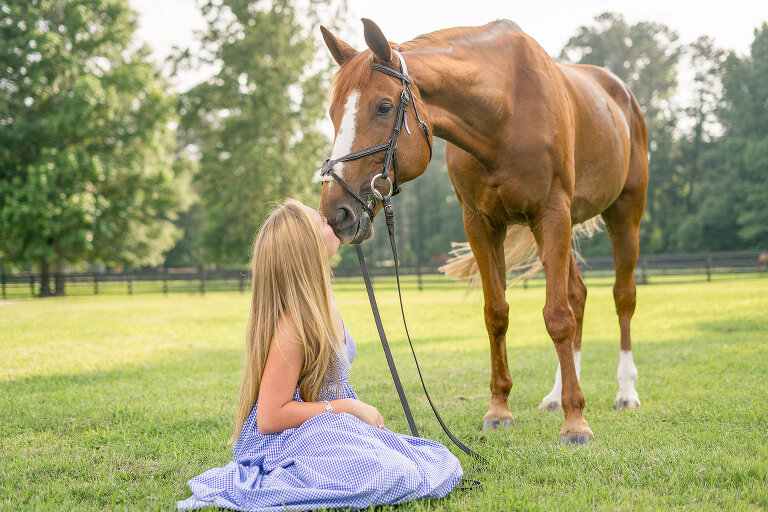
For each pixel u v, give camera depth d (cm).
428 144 296
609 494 224
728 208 3878
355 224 264
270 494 194
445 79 304
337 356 220
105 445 321
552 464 269
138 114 2569
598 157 393
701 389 438
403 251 5375
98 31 2534
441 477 217
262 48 2623
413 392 472
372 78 277
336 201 262
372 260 5331
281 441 210
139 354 714
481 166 339
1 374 574
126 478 265
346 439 202
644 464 262
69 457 295
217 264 2983
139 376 563
